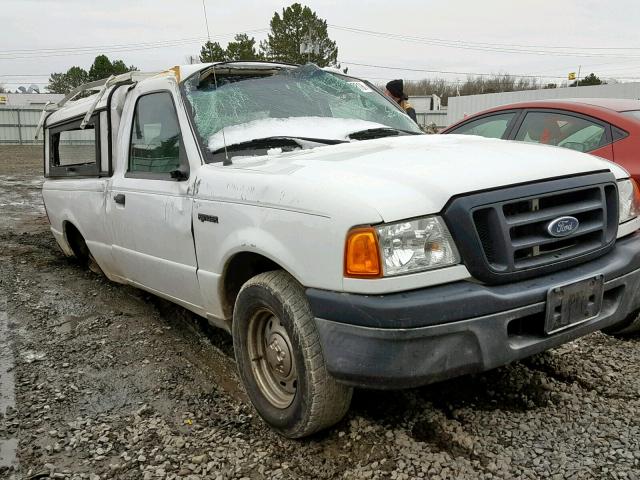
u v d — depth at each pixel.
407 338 2.33
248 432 3.01
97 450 2.86
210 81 3.83
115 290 5.52
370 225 2.37
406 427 2.94
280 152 3.36
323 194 2.53
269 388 3.02
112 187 4.35
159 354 4.02
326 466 2.68
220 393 3.45
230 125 3.59
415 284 2.38
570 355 3.69
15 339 4.33
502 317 2.44
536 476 2.54
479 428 2.92
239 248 2.95
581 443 2.76
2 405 3.32
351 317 2.41
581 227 2.74
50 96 57.06
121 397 3.41
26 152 27.73
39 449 2.88
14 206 11.19
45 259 6.80
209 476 2.64
